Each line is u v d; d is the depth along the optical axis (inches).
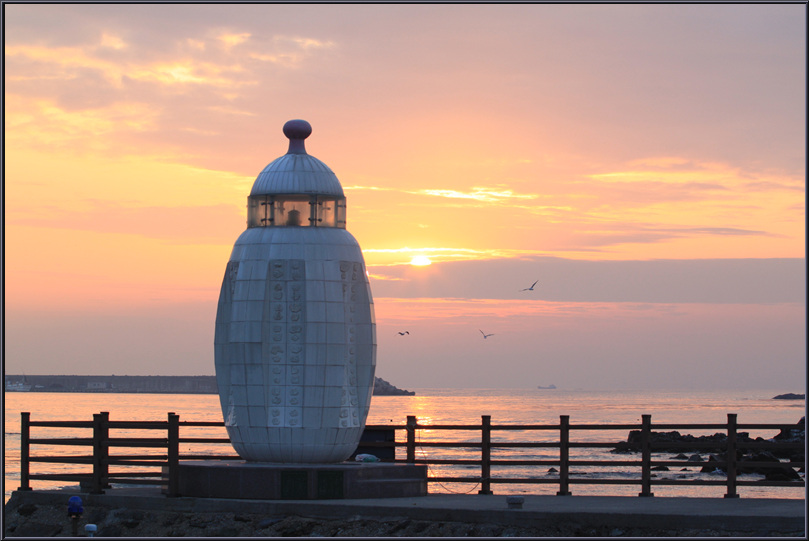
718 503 1937.7
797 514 1722.4
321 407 2016.5
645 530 1722.4
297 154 2139.5
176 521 1932.8
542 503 1940.2
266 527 1851.6
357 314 2094.0
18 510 2114.9
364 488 2010.3
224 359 2079.2
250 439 2036.2
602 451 6392.7
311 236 2062.0
